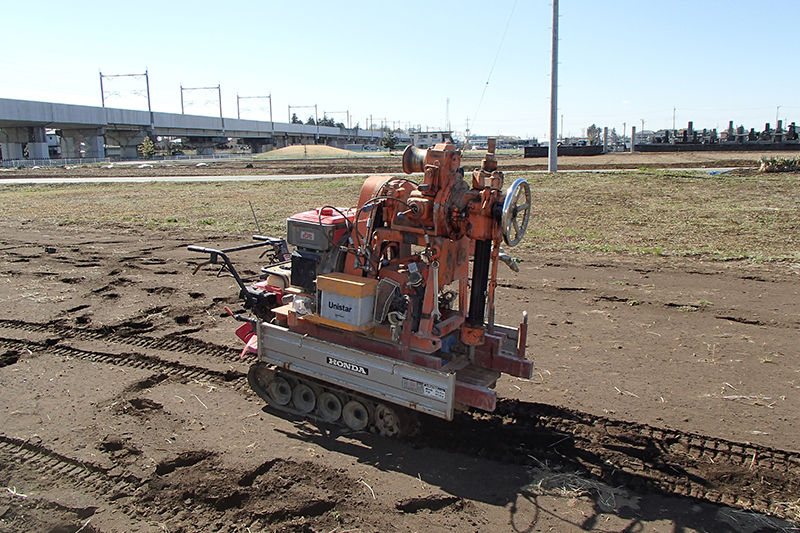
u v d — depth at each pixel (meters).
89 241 15.87
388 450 5.14
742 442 5.21
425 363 5.03
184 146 130.62
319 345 5.39
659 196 22.62
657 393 6.23
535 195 23.34
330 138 161.88
